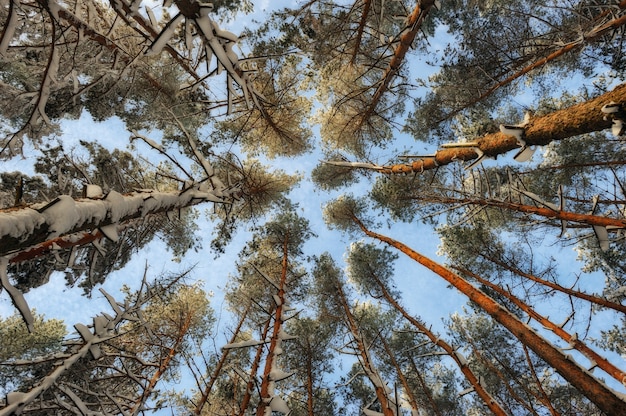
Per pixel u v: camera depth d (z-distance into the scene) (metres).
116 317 5.58
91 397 7.08
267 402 5.32
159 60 8.97
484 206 7.09
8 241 2.36
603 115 3.78
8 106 8.05
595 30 5.40
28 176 8.70
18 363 4.68
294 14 7.89
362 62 9.51
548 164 10.27
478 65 8.65
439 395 13.00
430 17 10.48
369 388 12.95
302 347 10.72
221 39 3.41
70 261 4.58
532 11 8.53
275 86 9.69
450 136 11.62
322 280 13.65
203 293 11.87
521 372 10.09
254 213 12.69
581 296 7.09
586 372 4.32
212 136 10.94
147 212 4.37
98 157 9.47
